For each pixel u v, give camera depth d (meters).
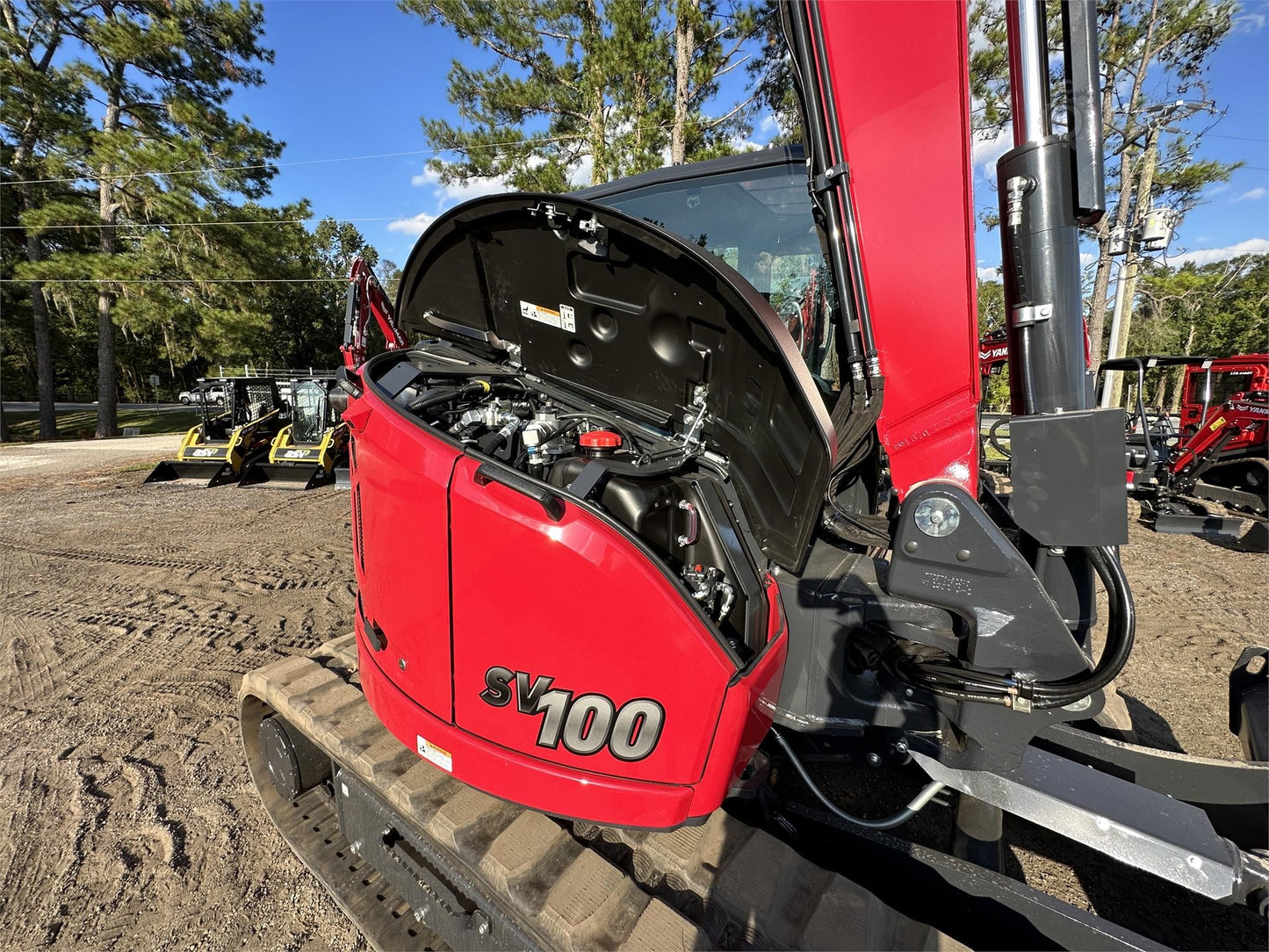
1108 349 15.77
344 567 6.60
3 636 4.90
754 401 1.70
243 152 19.55
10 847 2.71
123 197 19.25
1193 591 5.99
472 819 1.70
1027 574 1.41
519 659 1.52
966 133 1.38
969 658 1.53
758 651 1.70
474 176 15.21
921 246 1.46
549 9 13.46
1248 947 2.18
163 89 20.08
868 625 1.86
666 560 1.71
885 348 1.53
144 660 4.48
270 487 11.29
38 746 3.44
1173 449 10.92
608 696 1.48
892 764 2.22
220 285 19.47
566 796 1.54
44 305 21.47
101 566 6.63
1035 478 1.38
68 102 19.41
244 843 2.74
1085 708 1.50
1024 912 1.60
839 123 1.47
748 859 1.57
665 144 13.28
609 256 1.63
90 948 2.25
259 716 2.79
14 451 16.88
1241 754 3.29
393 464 1.65
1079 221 1.39
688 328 1.70
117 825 2.84
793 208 2.26
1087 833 1.58
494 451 1.72
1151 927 2.26
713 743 1.48
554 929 1.42
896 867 1.83
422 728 1.72
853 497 2.18
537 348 2.12
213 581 6.18
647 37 12.67
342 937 2.29
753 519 1.87
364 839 2.10
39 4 18.56
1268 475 8.34
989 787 1.71
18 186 19.59
